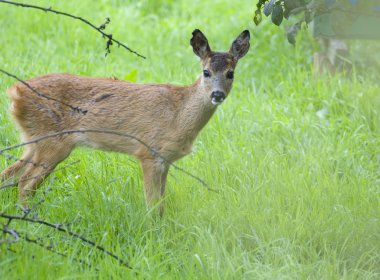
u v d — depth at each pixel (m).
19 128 10.96
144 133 10.71
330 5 10.76
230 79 10.84
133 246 9.46
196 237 9.68
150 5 21.03
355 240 9.96
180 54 17.20
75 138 10.88
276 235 9.76
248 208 10.24
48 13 18.17
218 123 13.12
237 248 9.41
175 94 10.86
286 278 8.78
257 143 12.66
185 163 11.85
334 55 15.47
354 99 14.30
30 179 10.62
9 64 14.80
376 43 15.60
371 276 9.24
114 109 10.77
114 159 11.70
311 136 13.12
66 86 10.85
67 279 8.27
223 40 18.22
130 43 17.69
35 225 9.49
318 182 11.25
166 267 9.12
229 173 11.40
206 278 8.77
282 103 14.44
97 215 10.01
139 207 10.45
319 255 9.77
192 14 20.50
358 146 12.77
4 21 18.03
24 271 8.27
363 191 11.12
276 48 17.23
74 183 10.88
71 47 17.12
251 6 20.83
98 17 18.78
